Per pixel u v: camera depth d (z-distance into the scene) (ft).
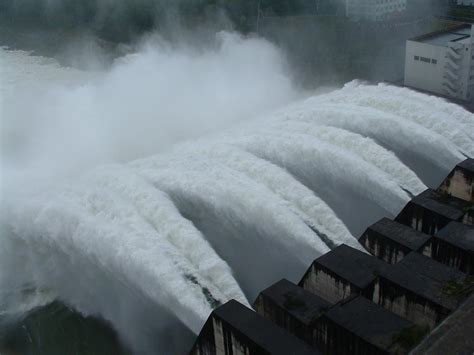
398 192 141.49
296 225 124.06
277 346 81.61
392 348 81.51
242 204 127.95
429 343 82.38
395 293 97.30
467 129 174.70
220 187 131.13
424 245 112.57
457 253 107.55
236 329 85.40
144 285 110.22
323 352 90.89
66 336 114.32
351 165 146.41
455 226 114.32
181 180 134.72
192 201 130.52
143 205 123.75
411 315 96.27
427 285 96.32
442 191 139.03
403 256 113.19
